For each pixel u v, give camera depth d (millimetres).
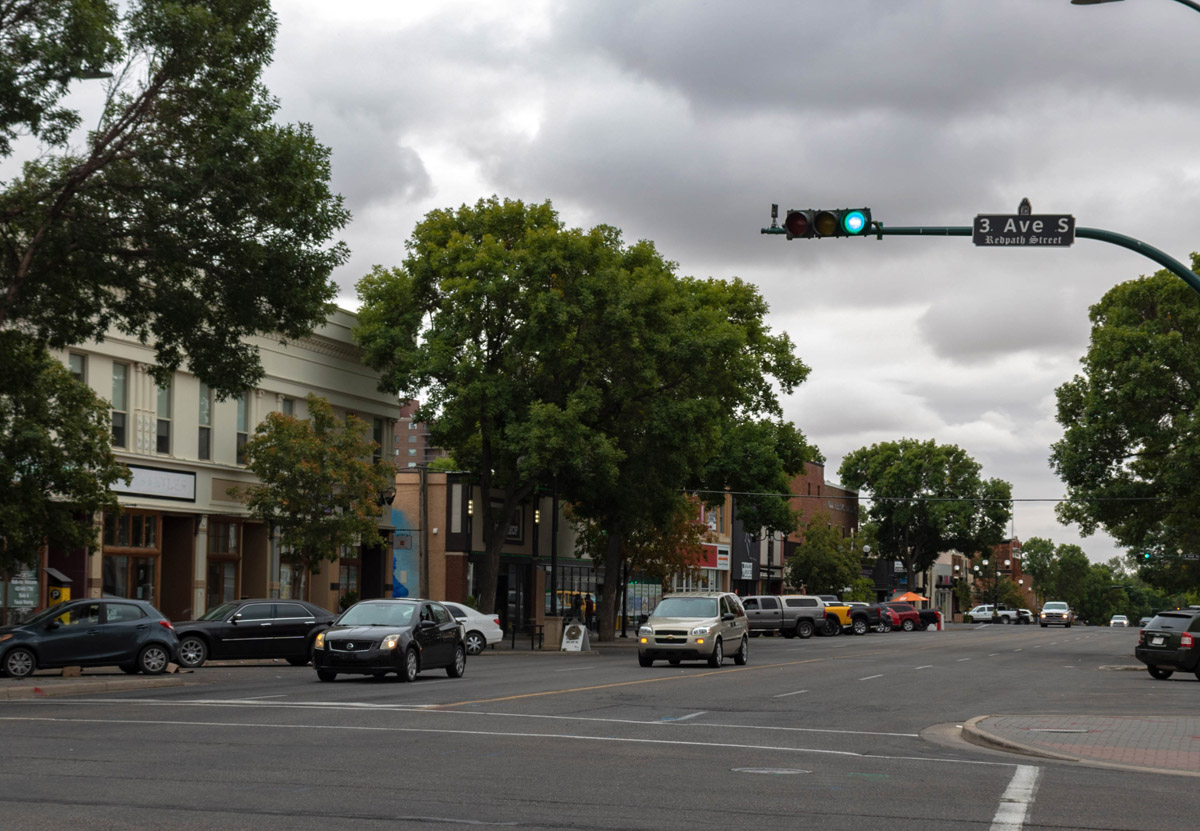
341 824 9195
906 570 119125
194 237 22688
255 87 23484
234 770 11969
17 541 27203
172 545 38781
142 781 11211
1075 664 39875
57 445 29266
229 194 22250
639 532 56469
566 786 11312
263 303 24938
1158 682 31469
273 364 41906
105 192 22547
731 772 12594
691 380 46188
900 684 27750
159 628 27312
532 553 53094
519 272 42156
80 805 9891
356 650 24922
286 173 22562
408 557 51719
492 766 12594
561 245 43031
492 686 24359
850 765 13391
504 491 54844
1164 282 48750
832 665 35469
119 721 16641
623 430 46719
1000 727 17406
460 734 15539
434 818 9500
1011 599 153875
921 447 115562
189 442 38500
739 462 58500
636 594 68438
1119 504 51719
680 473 47969
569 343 43406
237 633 31266
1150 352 47281
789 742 15648
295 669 30906
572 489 48469
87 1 20781
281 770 12016
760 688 25359
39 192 23047
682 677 28359
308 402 39219
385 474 39906
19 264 22938
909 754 14641
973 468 114438
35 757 12820
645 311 44344
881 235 18656
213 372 25188
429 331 43719
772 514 63969
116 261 24906
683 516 57688
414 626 25922
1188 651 32938
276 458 37719
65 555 33781
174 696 21344
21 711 18172
